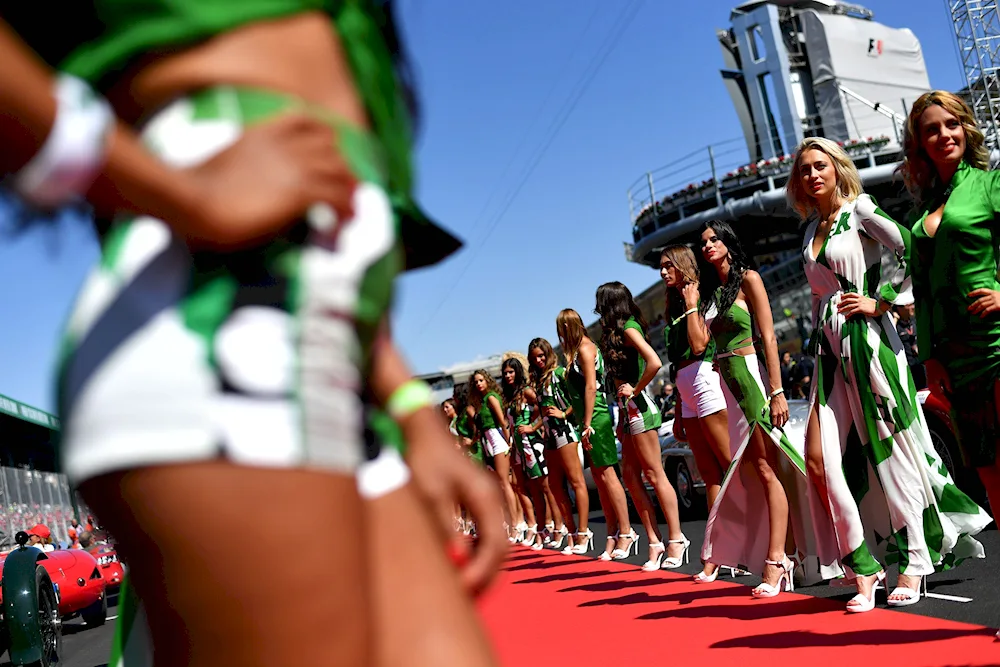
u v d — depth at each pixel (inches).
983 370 116.6
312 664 35.7
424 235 52.6
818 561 177.0
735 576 220.1
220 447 34.0
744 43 1352.1
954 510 154.3
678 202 1306.6
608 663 147.6
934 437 257.3
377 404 53.4
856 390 157.6
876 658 125.0
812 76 1343.5
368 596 38.7
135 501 34.0
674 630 165.6
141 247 36.1
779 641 143.3
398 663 46.8
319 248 37.4
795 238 1339.8
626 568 267.4
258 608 34.8
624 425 252.4
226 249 35.3
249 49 38.0
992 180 117.7
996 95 1411.2
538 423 374.9
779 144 1331.2
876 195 1227.9
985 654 119.4
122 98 37.0
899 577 157.2
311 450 36.0
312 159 37.3
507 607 228.1
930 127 120.3
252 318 35.6
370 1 45.3
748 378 185.6
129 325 35.0
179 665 35.8
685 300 215.2
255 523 34.4
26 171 30.5
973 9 1433.3
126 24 36.4
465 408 469.4
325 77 41.1
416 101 50.1
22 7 37.3
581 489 333.1
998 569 181.5
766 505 187.5
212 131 35.9
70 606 350.0
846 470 160.9
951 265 118.2
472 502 52.6
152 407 33.9
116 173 31.7
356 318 39.4
